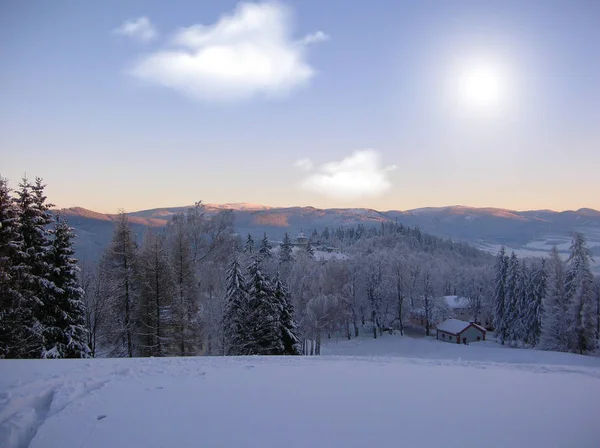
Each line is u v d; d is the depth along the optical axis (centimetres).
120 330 2573
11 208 2050
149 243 3066
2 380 1027
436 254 13075
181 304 2730
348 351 5138
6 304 1933
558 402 971
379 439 723
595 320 4312
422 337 6319
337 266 5928
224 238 3772
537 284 5366
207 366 1283
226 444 694
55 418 796
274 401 928
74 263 2348
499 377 1232
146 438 715
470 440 726
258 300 2903
